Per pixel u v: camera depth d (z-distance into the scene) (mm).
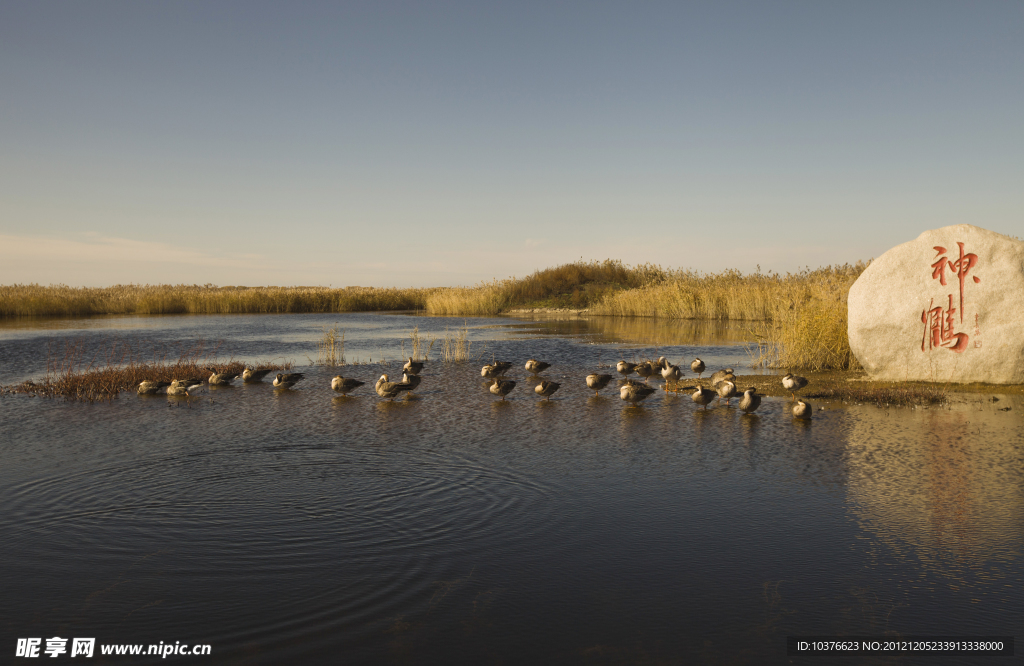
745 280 50938
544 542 7621
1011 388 16922
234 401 16766
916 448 11492
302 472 10297
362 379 20828
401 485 9648
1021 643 5539
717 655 5414
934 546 7426
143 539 7730
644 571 6887
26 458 11141
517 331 39000
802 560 7113
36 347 30078
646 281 62281
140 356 27094
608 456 11203
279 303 67875
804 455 11141
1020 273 17078
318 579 6734
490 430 13273
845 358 21672
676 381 18547
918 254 18094
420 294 80312
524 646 5555
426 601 6305
